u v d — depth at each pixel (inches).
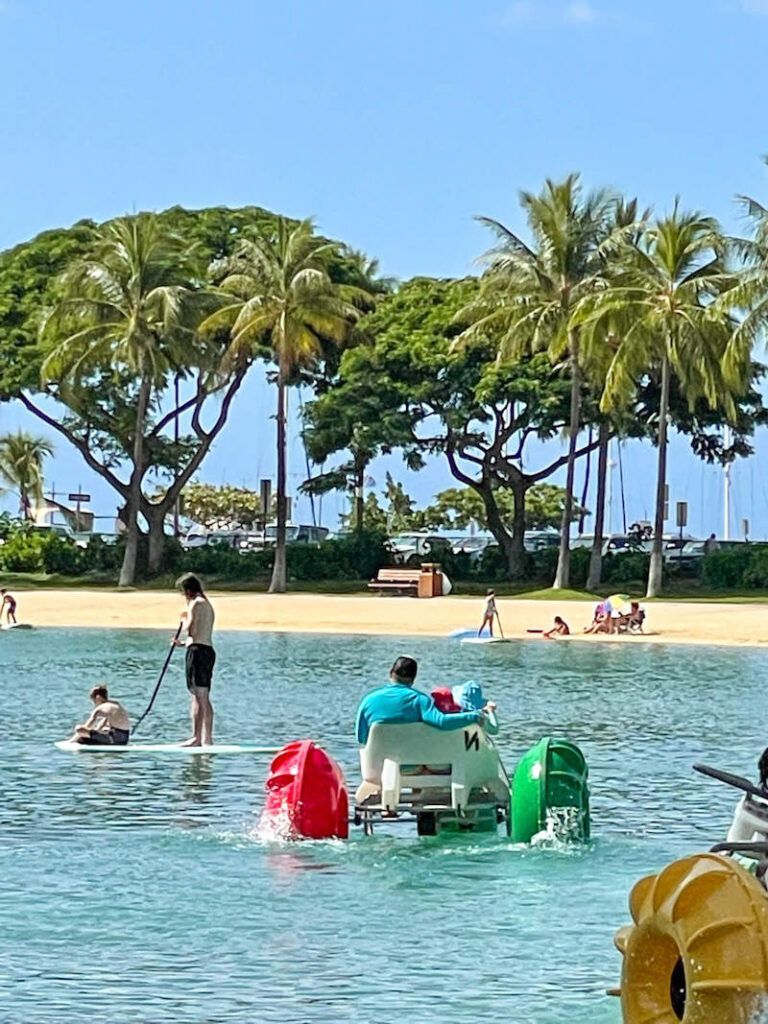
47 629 2036.2
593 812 676.1
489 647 1786.4
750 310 2486.5
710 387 2659.9
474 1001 403.5
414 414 3120.1
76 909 495.5
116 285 2974.9
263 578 3134.8
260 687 1270.9
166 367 3004.4
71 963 434.3
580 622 2159.2
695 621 2156.7
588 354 2652.6
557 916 491.2
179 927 473.7
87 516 4284.0
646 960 342.3
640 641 1875.0
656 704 1155.9
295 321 2881.4
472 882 538.9
